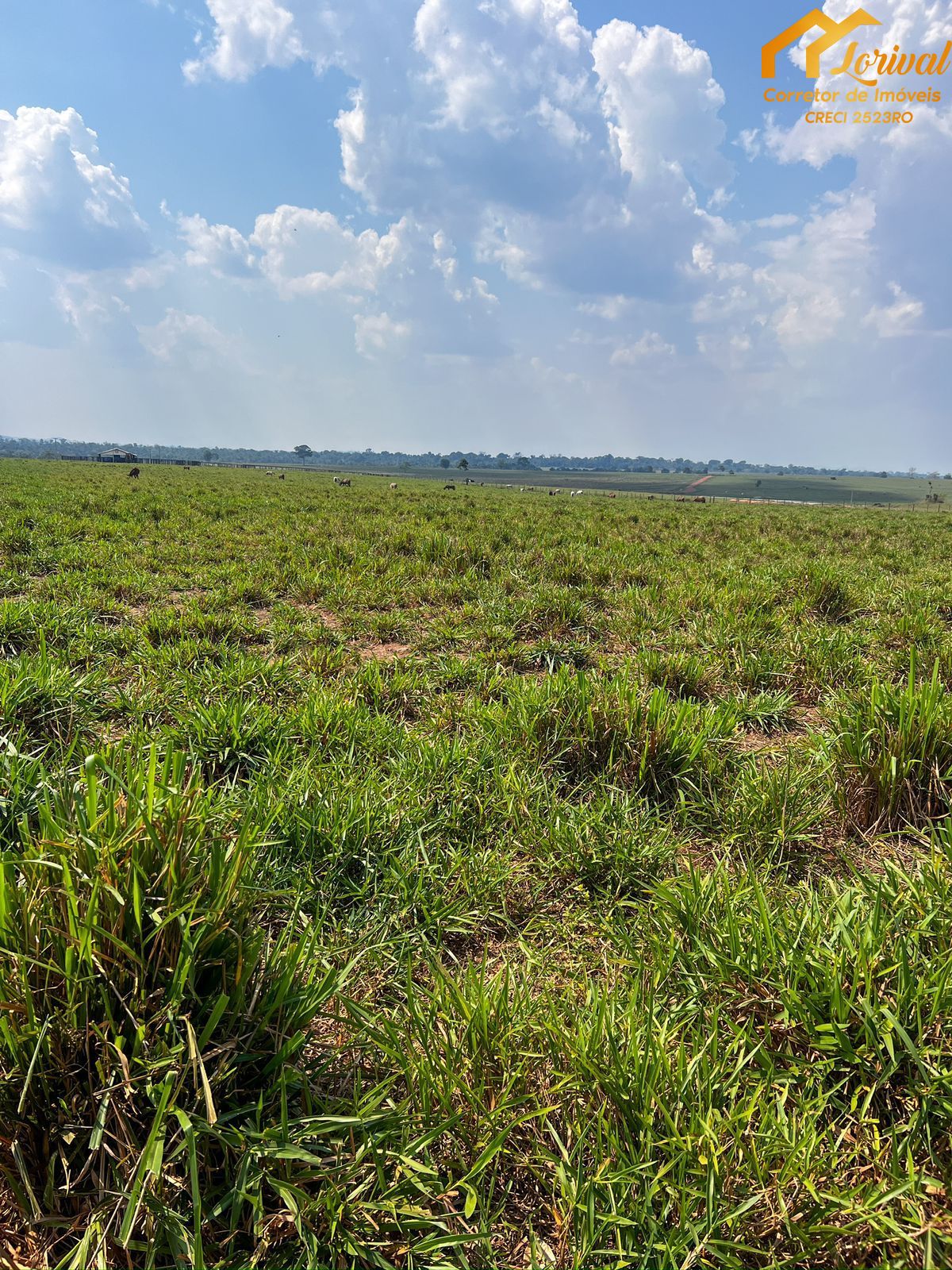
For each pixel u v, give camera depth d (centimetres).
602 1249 148
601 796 347
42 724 389
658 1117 168
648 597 780
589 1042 184
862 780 338
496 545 1168
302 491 3031
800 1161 158
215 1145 159
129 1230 134
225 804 280
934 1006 179
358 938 247
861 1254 148
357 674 509
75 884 164
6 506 1473
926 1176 157
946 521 2645
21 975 154
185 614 666
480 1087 180
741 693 501
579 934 259
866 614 775
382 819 304
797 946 210
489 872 283
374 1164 161
